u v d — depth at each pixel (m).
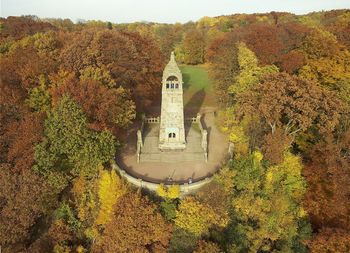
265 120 61.50
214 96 93.81
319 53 79.56
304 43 84.38
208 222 49.44
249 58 71.56
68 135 52.44
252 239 51.03
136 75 72.75
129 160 61.34
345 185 50.47
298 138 62.91
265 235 50.84
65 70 64.75
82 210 52.59
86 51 68.38
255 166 53.06
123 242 47.16
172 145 63.19
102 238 50.22
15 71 65.62
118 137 63.78
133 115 64.06
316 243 49.03
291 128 62.72
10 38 91.00
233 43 86.75
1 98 58.72
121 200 49.09
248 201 50.84
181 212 49.47
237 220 52.25
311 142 62.47
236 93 70.06
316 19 133.62
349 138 55.16
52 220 53.84
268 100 53.88
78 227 52.72
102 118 56.66
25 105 60.72
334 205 51.12
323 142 57.31
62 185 52.38
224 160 61.09
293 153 63.19
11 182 50.91
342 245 46.28
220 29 143.38
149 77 78.44
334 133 60.69
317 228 54.25
